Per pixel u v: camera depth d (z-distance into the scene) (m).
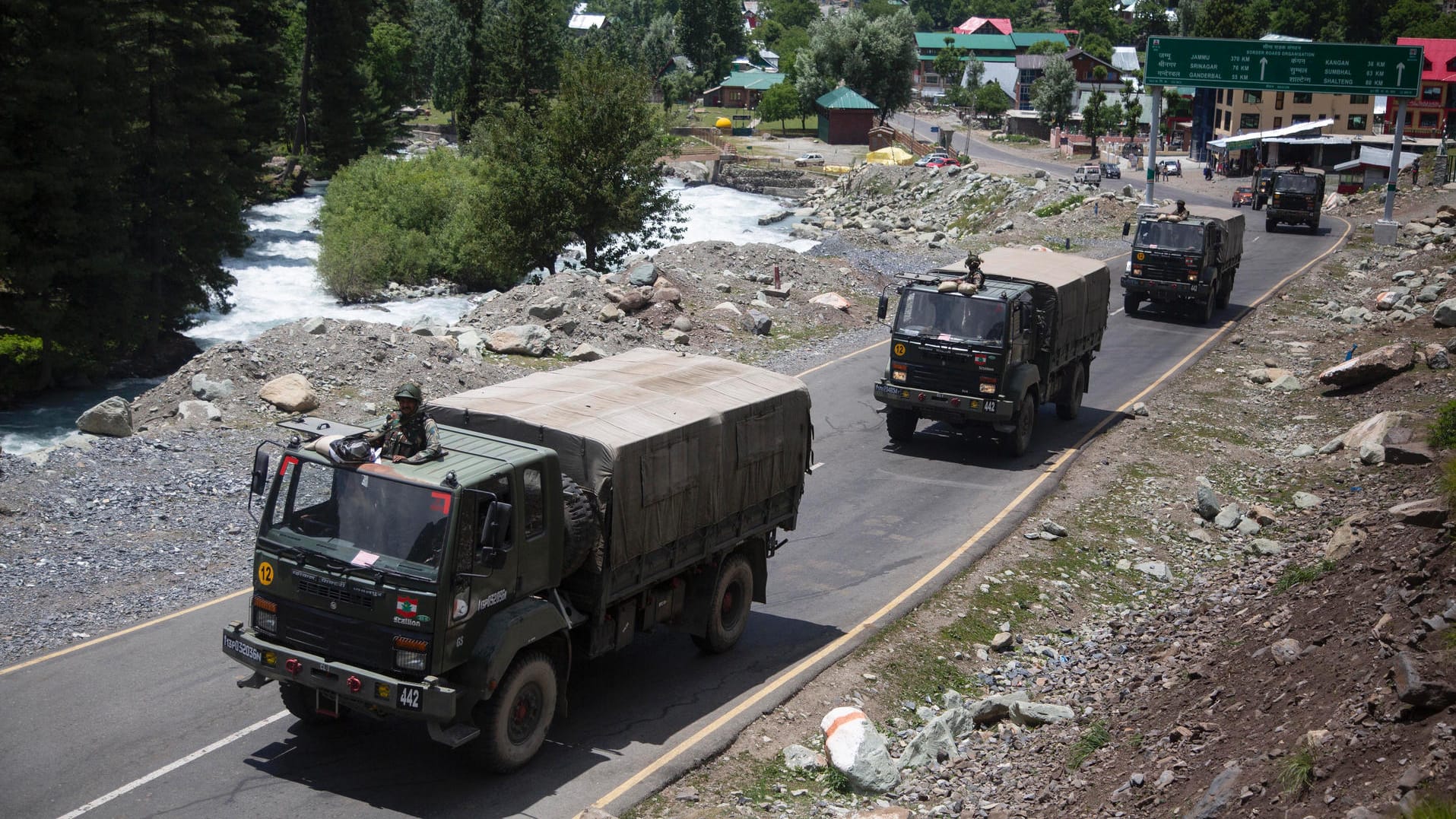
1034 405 21.94
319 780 9.80
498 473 9.55
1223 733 9.50
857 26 132.62
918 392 21.00
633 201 38.66
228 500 16.98
